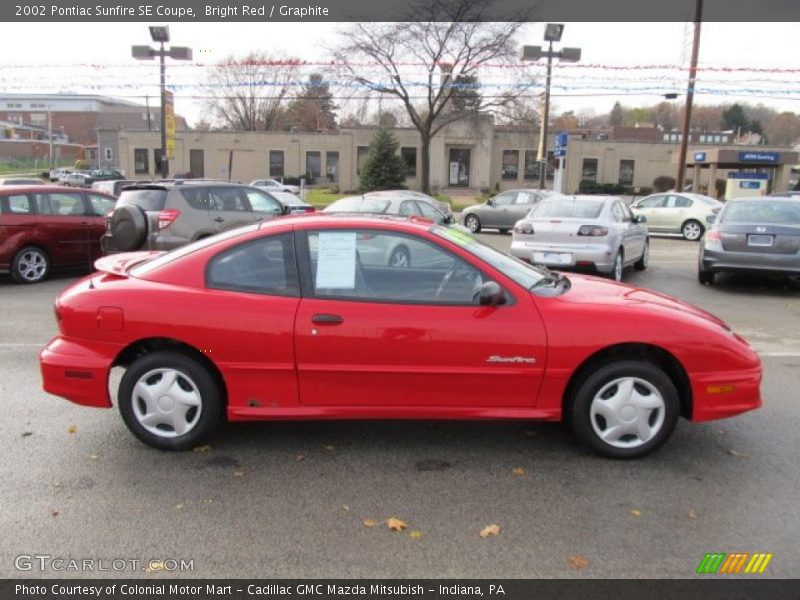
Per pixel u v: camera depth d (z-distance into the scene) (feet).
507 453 14.57
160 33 81.51
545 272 16.28
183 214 35.19
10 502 12.23
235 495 12.57
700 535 11.32
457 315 13.73
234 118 216.95
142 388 14.19
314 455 14.39
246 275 14.16
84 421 16.10
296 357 13.74
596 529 11.47
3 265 36.04
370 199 45.88
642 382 13.87
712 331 13.93
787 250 34.71
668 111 262.06
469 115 123.95
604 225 35.53
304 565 10.41
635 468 13.85
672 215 71.00
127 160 165.07
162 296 13.97
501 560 10.57
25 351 22.50
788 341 25.36
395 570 10.30
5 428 15.65
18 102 317.42
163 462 13.93
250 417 14.05
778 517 11.93
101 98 316.19
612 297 14.73
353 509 12.09
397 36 108.99
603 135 192.03
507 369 13.70
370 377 13.79
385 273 14.10
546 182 160.56
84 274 40.98
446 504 12.30
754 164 105.50
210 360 13.97
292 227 14.38
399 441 15.20
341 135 160.76
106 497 12.43
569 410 14.25
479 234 73.67
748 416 17.01
